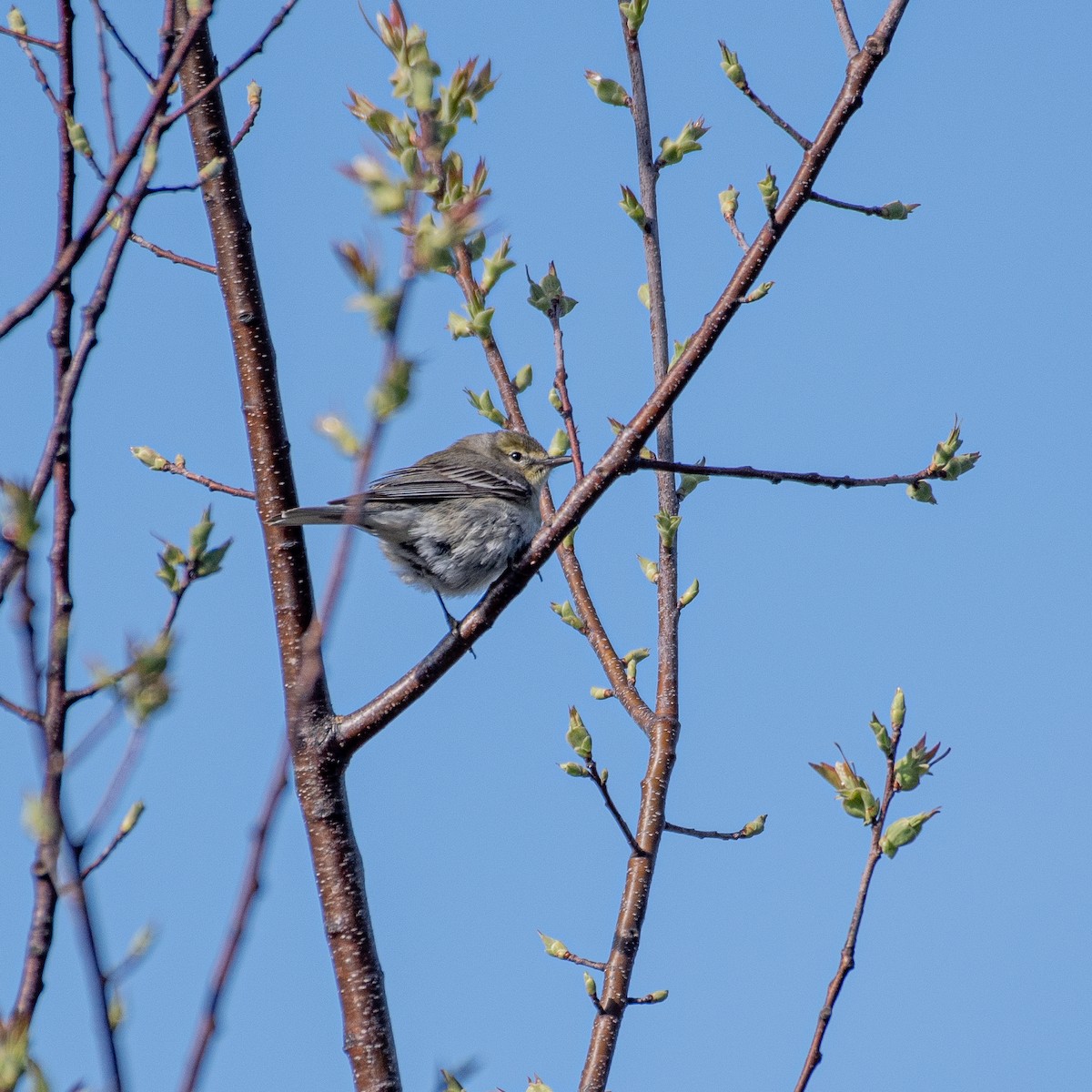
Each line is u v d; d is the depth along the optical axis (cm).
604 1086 965
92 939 527
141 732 548
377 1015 969
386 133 603
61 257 688
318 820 1013
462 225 490
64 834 532
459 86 551
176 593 669
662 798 1101
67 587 651
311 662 527
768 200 1003
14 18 860
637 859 1067
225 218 1127
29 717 555
